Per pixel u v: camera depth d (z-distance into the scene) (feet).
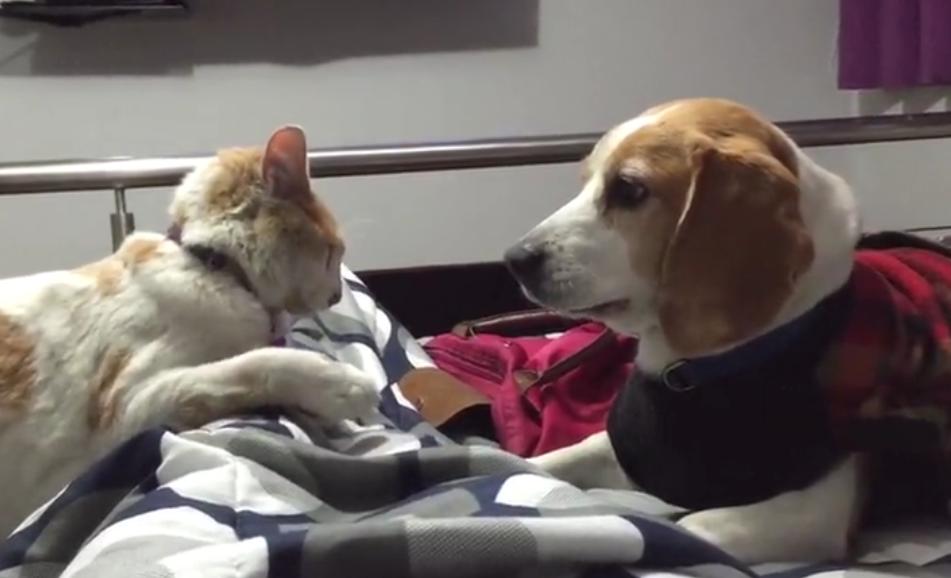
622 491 4.22
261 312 4.58
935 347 3.78
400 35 9.45
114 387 4.28
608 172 3.93
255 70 9.32
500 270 8.77
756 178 3.67
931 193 9.20
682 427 3.81
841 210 3.87
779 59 9.93
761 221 3.66
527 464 3.50
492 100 9.67
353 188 9.68
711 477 3.76
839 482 3.65
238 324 4.50
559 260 3.95
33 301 4.46
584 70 9.74
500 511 3.13
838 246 3.80
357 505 3.47
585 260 3.93
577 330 5.76
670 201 3.79
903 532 3.80
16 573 3.18
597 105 9.81
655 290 3.90
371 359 5.28
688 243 3.70
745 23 9.86
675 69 9.85
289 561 2.75
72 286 4.52
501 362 5.73
